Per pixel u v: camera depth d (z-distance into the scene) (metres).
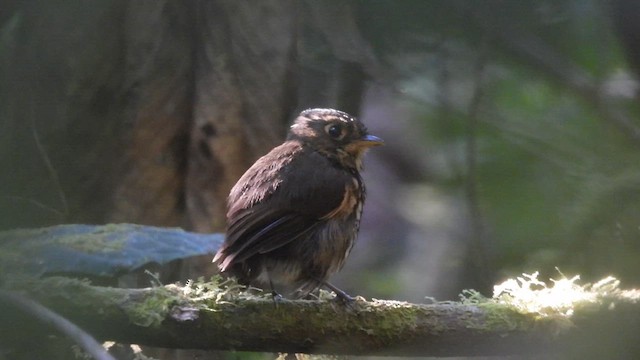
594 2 12.07
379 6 10.93
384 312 8.25
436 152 18.56
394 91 13.99
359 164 10.29
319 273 9.37
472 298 8.64
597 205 14.48
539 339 8.36
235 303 7.94
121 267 7.65
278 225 9.01
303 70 13.85
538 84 15.99
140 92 10.81
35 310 6.61
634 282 13.84
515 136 16.30
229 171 11.05
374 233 20.02
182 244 8.09
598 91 15.24
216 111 11.06
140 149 10.83
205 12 11.16
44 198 9.13
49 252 7.59
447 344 8.32
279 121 11.16
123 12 10.55
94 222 10.53
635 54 12.31
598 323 8.34
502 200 16.05
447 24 11.10
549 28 12.95
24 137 9.13
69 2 9.34
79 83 10.02
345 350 8.29
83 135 10.23
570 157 15.98
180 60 11.01
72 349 7.38
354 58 12.81
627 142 15.72
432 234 18.75
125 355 8.98
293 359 9.05
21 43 9.17
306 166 9.48
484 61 13.88
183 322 7.66
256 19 11.16
